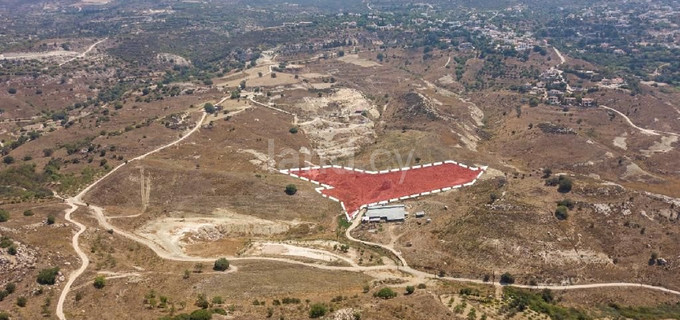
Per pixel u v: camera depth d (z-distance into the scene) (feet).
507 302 433.07
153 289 408.05
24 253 422.41
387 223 582.76
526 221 544.62
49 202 579.48
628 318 435.53
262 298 397.19
